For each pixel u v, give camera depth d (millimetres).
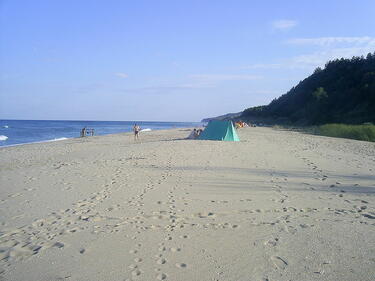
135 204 7219
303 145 23000
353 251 4734
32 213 6598
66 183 9438
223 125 27797
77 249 4820
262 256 4586
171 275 4035
